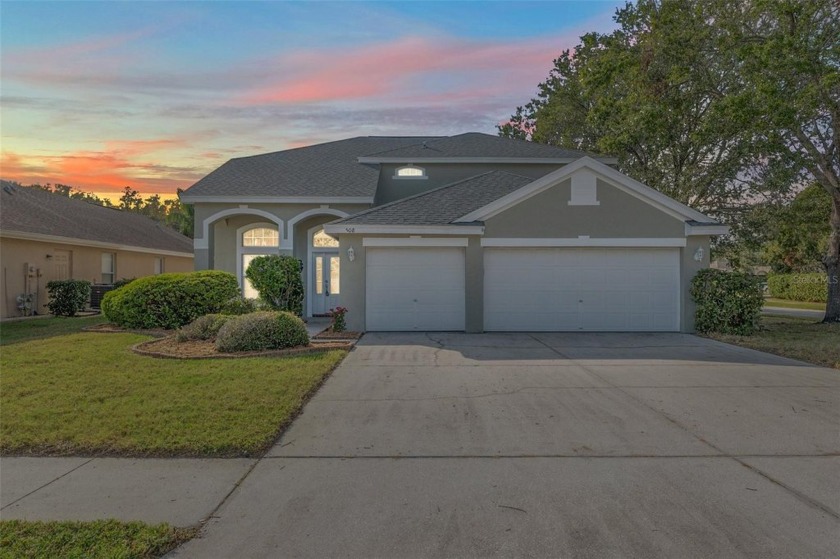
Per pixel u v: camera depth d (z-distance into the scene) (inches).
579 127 989.2
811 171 601.6
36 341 441.4
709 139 634.2
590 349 420.2
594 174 517.3
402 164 744.3
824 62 478.3
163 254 1034.7
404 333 512.4
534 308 525.3
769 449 202.4
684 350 416.8
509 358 381.7
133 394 269.3
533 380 313.1
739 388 294.8
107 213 1062.4
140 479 175.8
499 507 155.8
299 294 568.1
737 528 142.7
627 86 709.3
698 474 179.2
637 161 774.5
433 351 410.3
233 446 201.8
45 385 287.4
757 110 494.9
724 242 763.4
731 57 576.7
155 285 517.0
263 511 153.8
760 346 433.1
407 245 520.4
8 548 131.4
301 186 674.8
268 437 210.4
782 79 498.9
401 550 133.2
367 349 419.2
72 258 793.6
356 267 522.6
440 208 548.7
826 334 517.7
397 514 151.9
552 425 231.1
